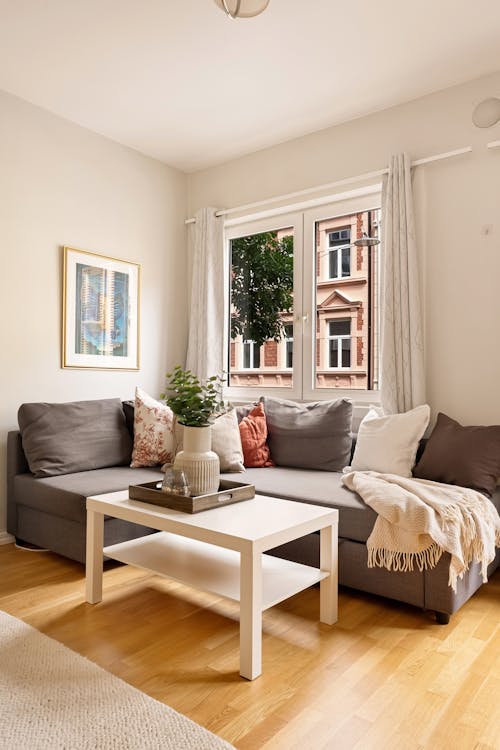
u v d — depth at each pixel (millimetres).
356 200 3562
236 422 3369
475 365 2982
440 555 2082
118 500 2262
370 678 1709
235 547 1739
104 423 3342
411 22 2527
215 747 1356
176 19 2506
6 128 3188
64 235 3500
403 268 3123
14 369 3221
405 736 1429
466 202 3020
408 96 3203
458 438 2668
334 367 3684
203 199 4328
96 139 3705
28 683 1634
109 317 3775
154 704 1536
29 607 2215
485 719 1507
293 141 3787
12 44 2697
